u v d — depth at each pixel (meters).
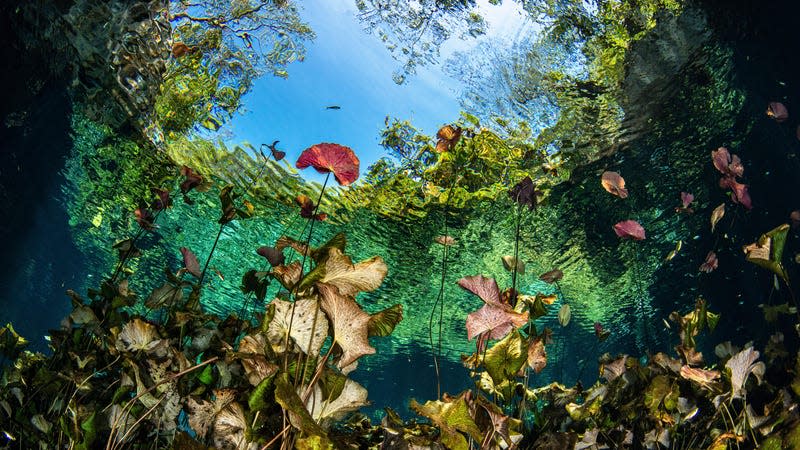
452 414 0.66
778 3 7.57
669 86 9.88
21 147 12.82
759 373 1.29
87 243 17.72
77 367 1.27
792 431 0.83
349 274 0.67
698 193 11.45
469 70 10.59
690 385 1.33
